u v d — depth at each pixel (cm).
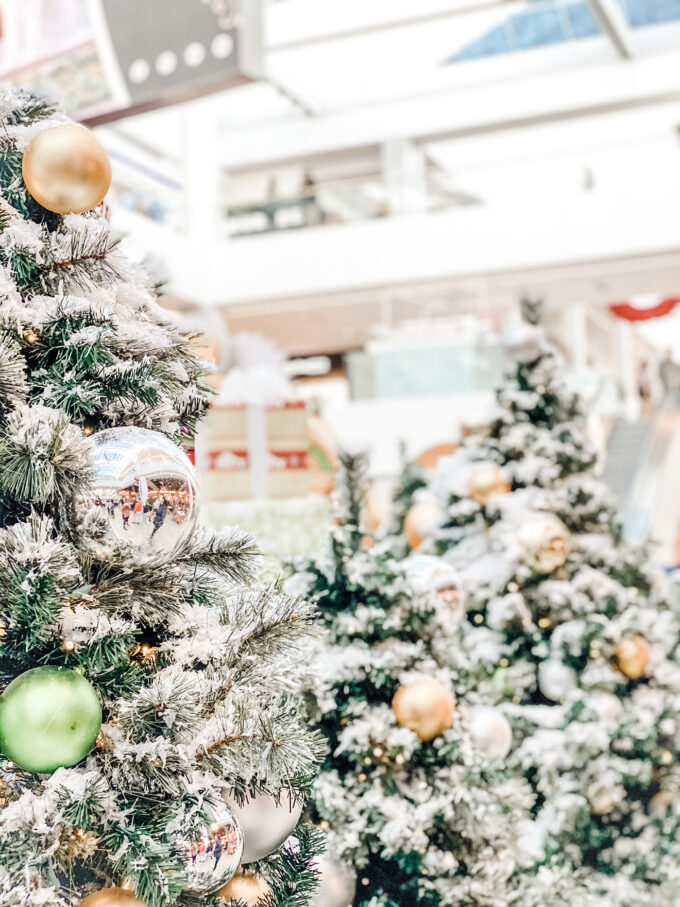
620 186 1075
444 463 354
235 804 150
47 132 142
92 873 138
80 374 138
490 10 1205
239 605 156
